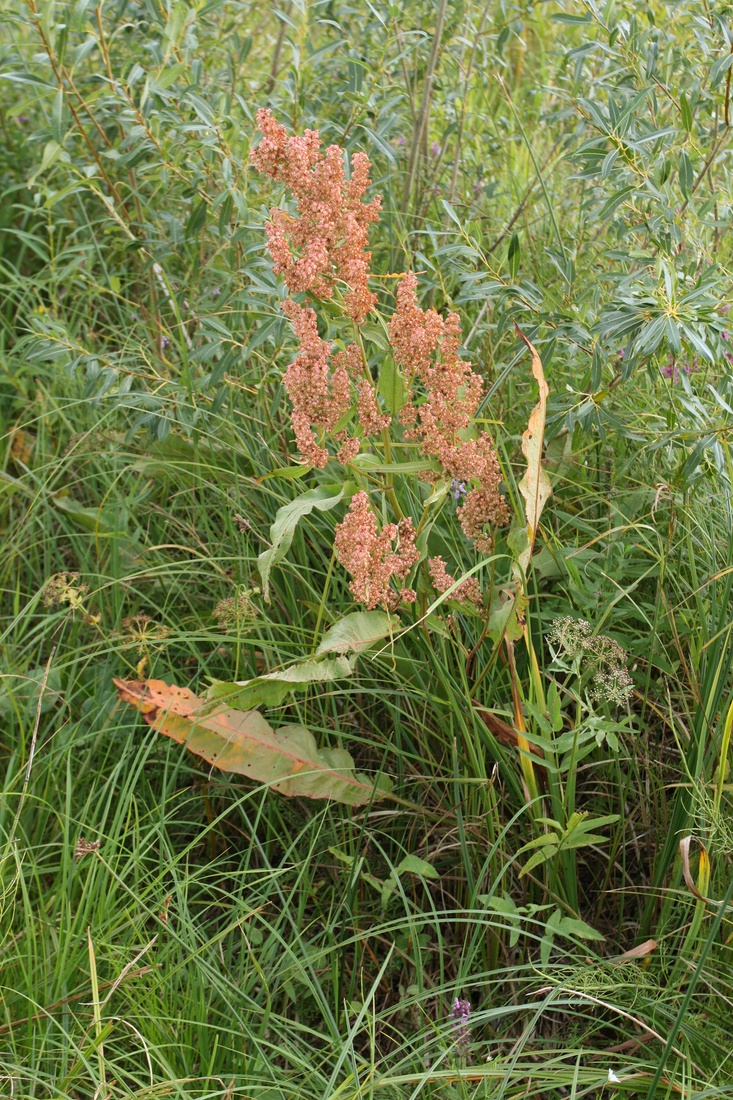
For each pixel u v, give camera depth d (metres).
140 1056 1.96
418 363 2.04
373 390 2.08
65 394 3.34
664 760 2.45
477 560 2.55
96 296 3.38
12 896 2.11
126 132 2.99
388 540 2.06
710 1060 1.91
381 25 3.09
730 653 2.17
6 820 2.40
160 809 2.27
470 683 2.49
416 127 3.22
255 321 2.82
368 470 2.11
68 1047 1.91
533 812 2.17
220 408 2.83
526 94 4.10
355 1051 2.05
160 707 2.26
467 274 2.50
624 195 2.43
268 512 2.84
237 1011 2.03
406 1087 1.97
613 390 2.72
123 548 2.98
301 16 2.84
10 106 3.95
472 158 3.52
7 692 2.58
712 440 2.32
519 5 3.82
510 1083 1.95
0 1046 1.93
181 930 2.10
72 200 3.72
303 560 2.69
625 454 2.76
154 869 2.20
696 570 2.58
